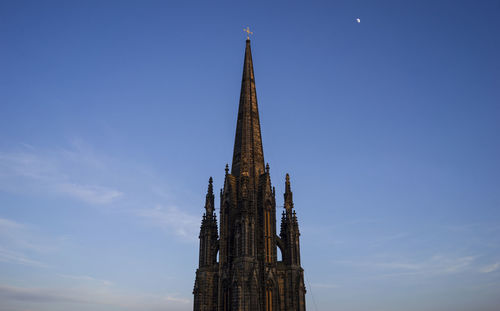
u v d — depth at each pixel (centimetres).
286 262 10031
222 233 10088
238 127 11250
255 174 10538
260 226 9962
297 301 9600
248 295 9056
